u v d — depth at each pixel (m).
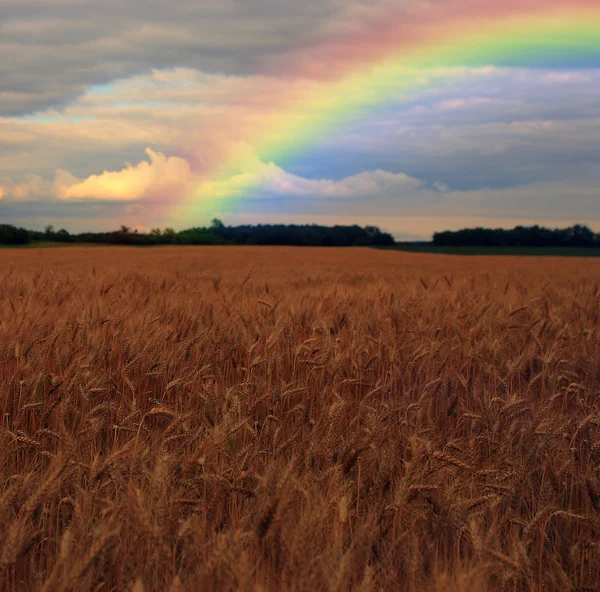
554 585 2.59
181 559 2.49
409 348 5.72
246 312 6.20
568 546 2.80
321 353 4.87
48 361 4.51
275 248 60.56
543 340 6.24
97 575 2.29
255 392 4.37
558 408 4.91
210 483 2.77
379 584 2.48
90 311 5.48
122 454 2.84
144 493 2.62
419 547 2.70
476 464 3.39
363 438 3.13
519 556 2.43
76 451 2.93
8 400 4.09
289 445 3.40
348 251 56.41
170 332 5.23
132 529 2.51
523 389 5.31
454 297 8.37
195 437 3.28
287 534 2.39
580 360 5.86
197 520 2.60
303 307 6.70
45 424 3.71
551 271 27.19
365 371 5.11
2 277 9.71
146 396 4.50
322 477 2.91
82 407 4.00
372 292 8.72
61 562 2.05
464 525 2.70
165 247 61.22
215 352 4.95
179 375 4.54
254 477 3.00
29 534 2.40
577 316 8.12
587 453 3.66
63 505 2.84
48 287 8.02
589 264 40.38
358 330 5.66
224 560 2.17
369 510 2.79
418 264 36.34
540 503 3.09
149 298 7.13
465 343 5.91
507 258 49.75
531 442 3.55
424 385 4.60
